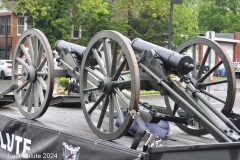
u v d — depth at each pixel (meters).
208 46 4.96
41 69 5.41
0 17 33.53
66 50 5.75
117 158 3.23
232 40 41.41
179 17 26.61
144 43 4.86
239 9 55.91
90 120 4.62
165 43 27.30
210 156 3.13
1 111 6.22
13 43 32.44
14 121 4.48
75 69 5.56
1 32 33.62
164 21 26.47
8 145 4.54
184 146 3.03
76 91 9.17
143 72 4.66
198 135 4.92
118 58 4.74
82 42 26.41
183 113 5.38
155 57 4.53
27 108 5.68
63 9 24.67
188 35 27.30
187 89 4.31
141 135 3.35
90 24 25.62
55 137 3.91
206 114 4.02
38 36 5.34
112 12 26.16
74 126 5.15
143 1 26.09
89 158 3.49
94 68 5.02
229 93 4.69
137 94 3.91
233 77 4.67
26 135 4.29
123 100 4.24
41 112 5.29
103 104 4.49
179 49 5.36
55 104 6.95
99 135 4.42
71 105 7.06
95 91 4.96
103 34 4.44
